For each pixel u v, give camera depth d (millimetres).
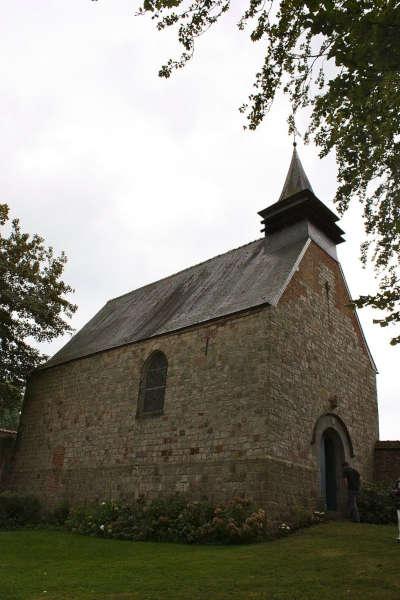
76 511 14500
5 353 19609
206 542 10539
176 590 6219
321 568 7207
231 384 12656
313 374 13758
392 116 6191
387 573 6652
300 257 14750
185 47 6113
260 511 10555
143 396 15273
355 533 10289
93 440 16062
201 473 12320
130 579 6953
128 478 14219
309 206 15945
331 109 6715
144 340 15984
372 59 5688
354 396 15641
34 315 19516
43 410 19031
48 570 7855
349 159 7219
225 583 6508
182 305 16703
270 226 17047
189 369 13969
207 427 12727
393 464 15445
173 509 11883
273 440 11445
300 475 12000
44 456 17828
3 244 19406
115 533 12227
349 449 14477
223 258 18250
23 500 16312
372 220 7719
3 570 7871
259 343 12500
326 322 15203
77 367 18391
